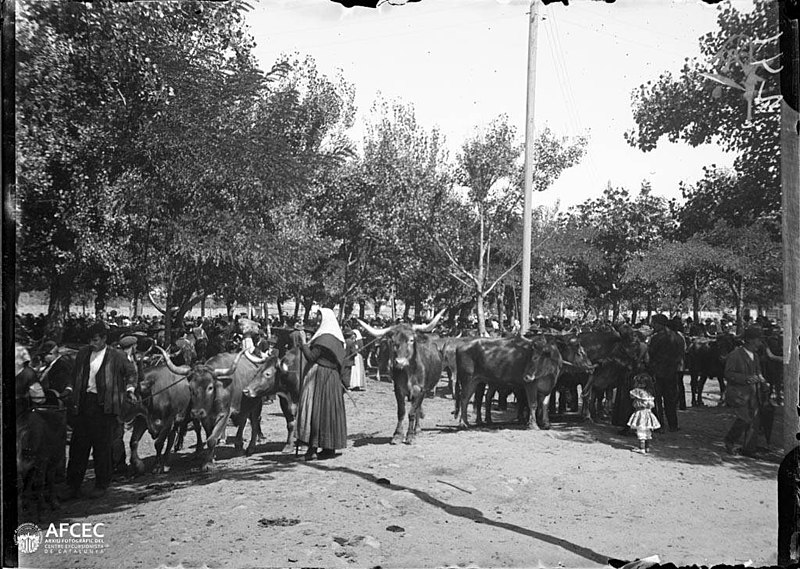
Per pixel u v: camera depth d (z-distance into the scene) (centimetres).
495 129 2333
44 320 1234
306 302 2945
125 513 689
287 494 760
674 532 653
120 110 1220
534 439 1110
